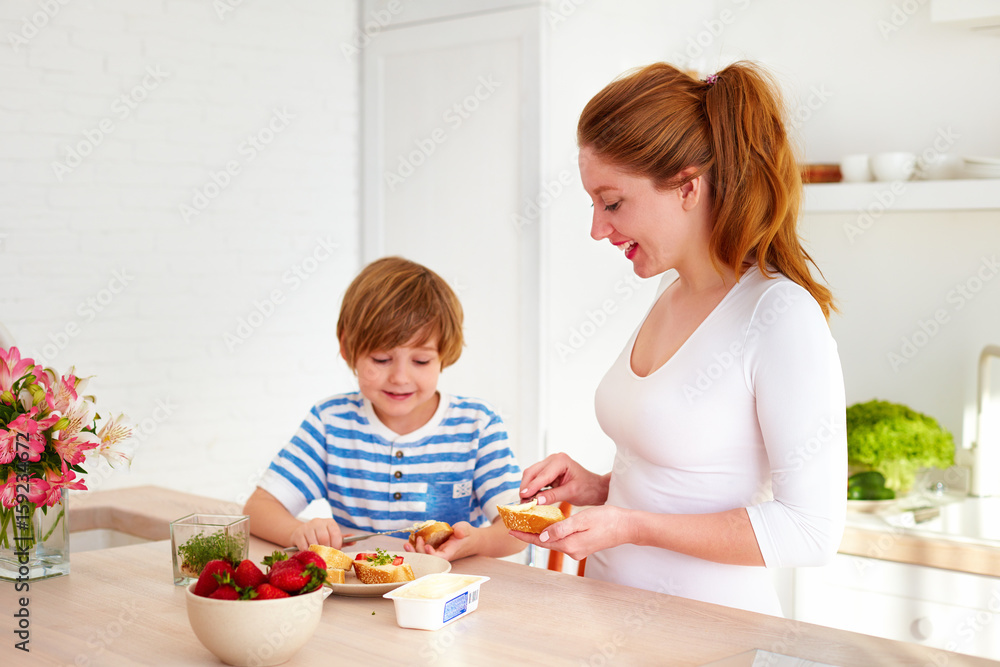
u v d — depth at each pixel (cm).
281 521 151
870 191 250
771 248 127
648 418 128
